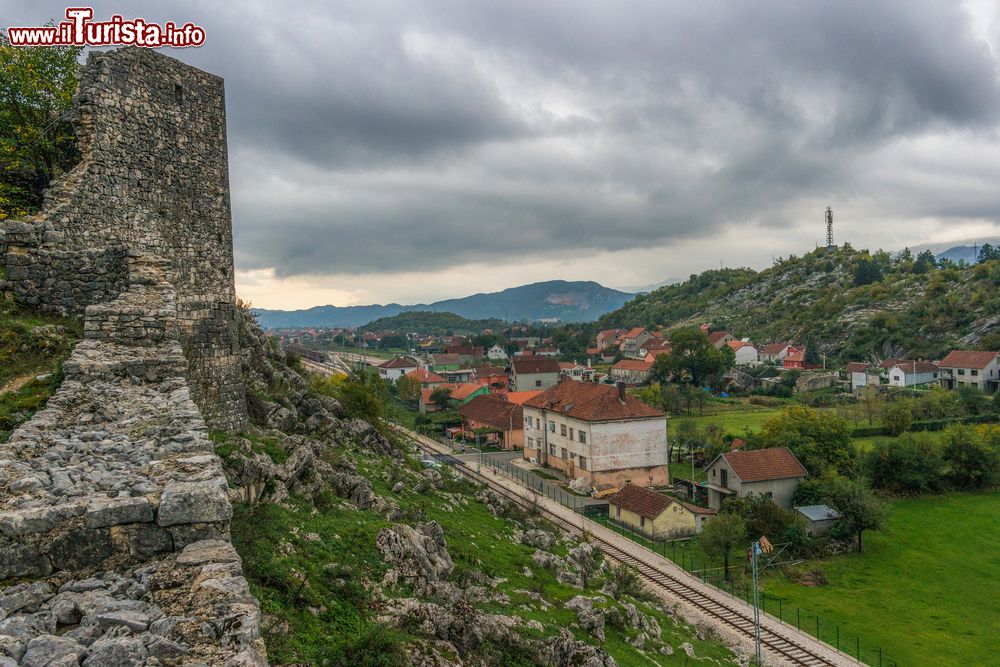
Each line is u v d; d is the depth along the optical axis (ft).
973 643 109.91
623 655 66.90
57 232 48.34
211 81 64.03
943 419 284.41
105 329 39.83
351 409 126.00
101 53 53.06
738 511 161.58
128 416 29.94
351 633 40.24
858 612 120.98
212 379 62.03
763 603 121.49
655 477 199.21
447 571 62.23
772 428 210.18
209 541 21.02
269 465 55.26
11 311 44.16
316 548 48.42
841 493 156.87
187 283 60.08
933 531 166.71
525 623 58.29
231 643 16.24
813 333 585.22
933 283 561.84
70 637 16.12
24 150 67.41
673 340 415.03
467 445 261.24
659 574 130.62
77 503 20.51
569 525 158.20
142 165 56.18
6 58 66.74
